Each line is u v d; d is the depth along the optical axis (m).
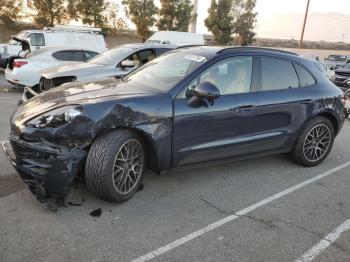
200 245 3.40
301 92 5.25
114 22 27.78
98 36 16.25
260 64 4.93
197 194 4.44
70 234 3.43
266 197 4.49
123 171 3.92
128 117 3.82
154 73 4.74
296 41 42.97
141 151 4.10
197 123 4.28
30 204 3.92
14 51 15.43
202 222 3.80
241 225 3.79
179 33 21.08
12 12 23.73
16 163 3.80
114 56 8.88
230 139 4.62
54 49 11.48
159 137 4.04
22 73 10.82
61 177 3.58
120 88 4.36
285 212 4.13
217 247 3.38
